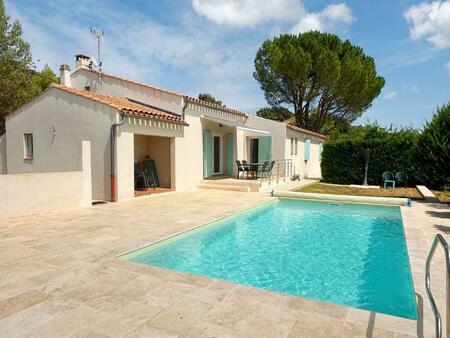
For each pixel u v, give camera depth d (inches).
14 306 165.9
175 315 156.7
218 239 384.2
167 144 702.5
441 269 225.5
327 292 236.1
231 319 153.1
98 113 544.1
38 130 625.0
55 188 446.9
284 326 146.6
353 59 1210.0
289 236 396.5
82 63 810.8
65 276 208.4
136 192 636.1
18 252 259.3
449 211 477.4
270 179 805.9
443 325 145.6
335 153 903.1
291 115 1760.6
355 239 383.6
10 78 859.4
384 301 220.1
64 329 143.7
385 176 800.9
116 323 148.9
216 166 873.5
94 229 343.0
